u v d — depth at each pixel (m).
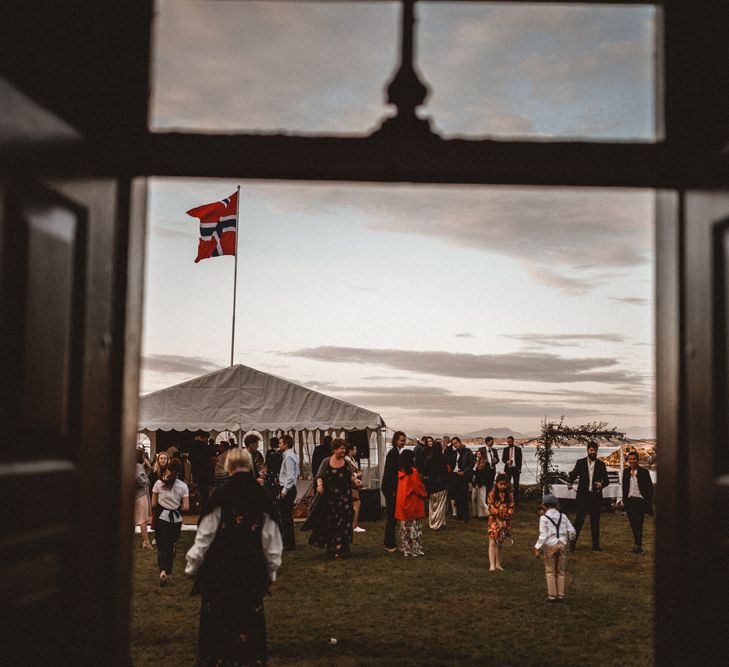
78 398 2.33
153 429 18.78
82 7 2.35
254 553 5.65
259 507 5.71
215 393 19.25
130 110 2.61
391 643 7.56
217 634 5.59
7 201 2.02
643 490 14.23
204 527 5.66
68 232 2.29
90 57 2.39
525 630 8.18
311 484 19.11
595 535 14.60
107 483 2.49
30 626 2.09
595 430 24.59
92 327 2.40
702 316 2.43
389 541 14.09
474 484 20.86
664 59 2.63
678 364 2.57
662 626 2.65
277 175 2.62
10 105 2.00
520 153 2.57
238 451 5.86
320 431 20.27
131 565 2.65
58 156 2.22
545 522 9.75
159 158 2.59
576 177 2.57
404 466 13.66
